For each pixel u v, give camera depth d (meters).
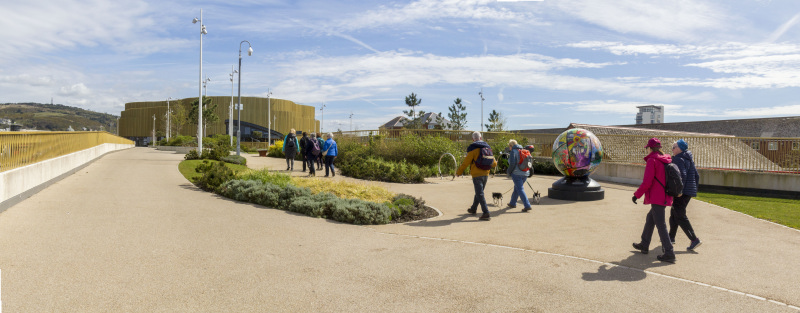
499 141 22.95
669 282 4.83
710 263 5.66
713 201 12.34
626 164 17.78
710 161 16.53
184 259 5.23
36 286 4.12
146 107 119.25
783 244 6.78
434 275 4.89
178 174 15.12
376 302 4.04
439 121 56.19
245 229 7.07
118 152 32.91
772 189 14.73
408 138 21.28
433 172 18.77
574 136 12.02
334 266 5.14
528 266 5.32
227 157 21.94
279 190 10.07
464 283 4.64
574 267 5.33
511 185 15.57
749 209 10.75
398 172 16.16
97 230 6.53
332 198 9.33
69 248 5.48
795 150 14.88
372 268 5.10
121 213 7.94
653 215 5.84
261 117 107.88
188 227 7.04
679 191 5.60
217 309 3.76
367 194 10.84
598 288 4.57
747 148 15.98
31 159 10.05
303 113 128.38
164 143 62.06
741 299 4.34
